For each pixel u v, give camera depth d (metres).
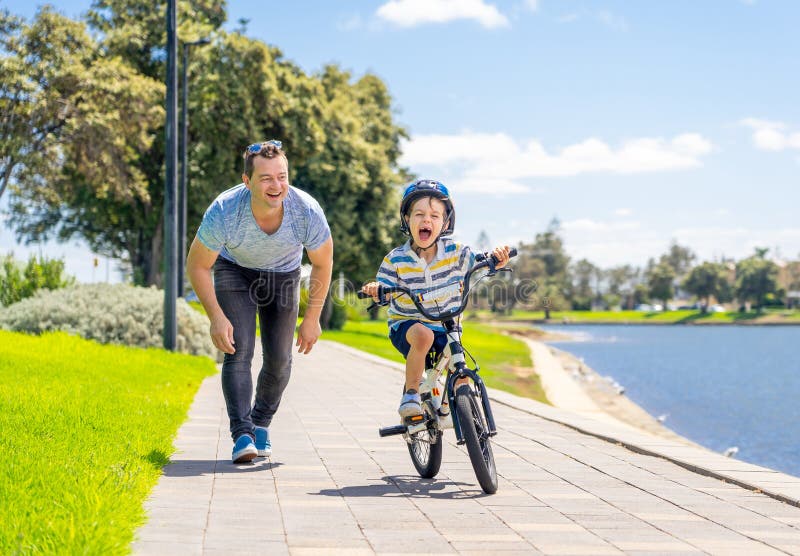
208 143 36.09
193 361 16.20
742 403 30.02
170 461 6.36
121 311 17.66
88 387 9.72
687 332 129.62
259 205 6.09
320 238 6.42
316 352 24.72
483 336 59.84
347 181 44.66
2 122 31.16
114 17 38.12
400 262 5.79
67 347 13.86
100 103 32.25
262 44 36.62
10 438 5.92
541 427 9.28
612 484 5.96
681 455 6.98
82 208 40.53
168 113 17.27
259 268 6.46
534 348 57.47
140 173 34.00
